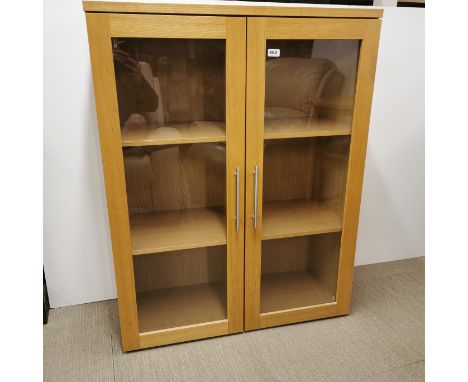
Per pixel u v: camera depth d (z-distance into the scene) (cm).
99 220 168
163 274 159
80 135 154
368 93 137
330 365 142
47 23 138
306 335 158
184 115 133
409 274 206
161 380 135
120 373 138
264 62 125
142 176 138
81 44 143
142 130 130
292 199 160
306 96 139
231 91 125
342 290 166
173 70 127
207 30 116
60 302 175
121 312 142
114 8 108
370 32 130
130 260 136
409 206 211
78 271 173
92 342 154
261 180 139
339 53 135
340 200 157
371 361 144
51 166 154
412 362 143
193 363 143
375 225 209
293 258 171
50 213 161
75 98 149
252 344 153
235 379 136
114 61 115
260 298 169
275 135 138
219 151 138
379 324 165
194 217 152
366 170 196
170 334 150
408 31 177
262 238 148
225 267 151
